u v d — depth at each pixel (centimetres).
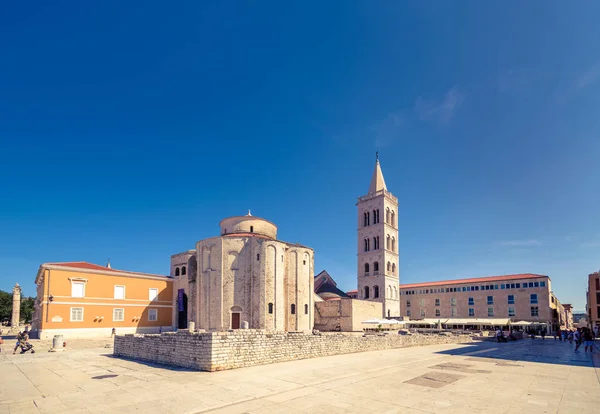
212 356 2320
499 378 2108
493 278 10862
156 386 1903
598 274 9200
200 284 6109
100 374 2302
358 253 9962
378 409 1462
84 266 6181
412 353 3522
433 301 11662
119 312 6175
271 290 5953
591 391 1767
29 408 1540
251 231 6656
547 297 9681
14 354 3556
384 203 9712
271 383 1947
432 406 1499
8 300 11394
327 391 1766
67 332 5488
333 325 7019
